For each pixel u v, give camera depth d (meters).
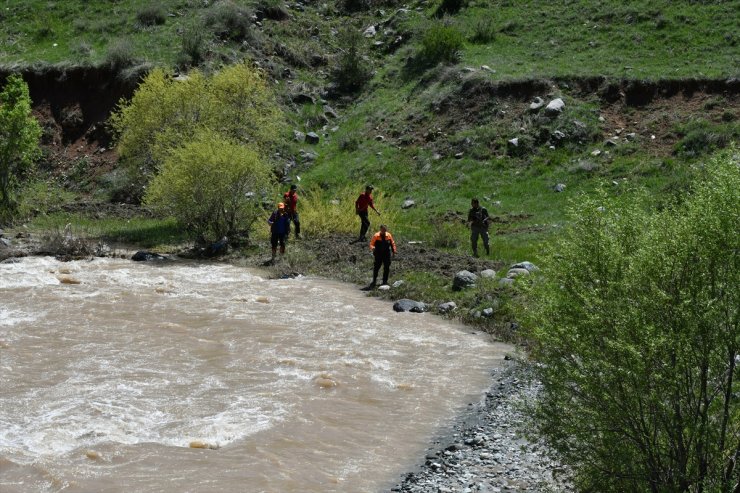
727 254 6.64
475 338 15.15
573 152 30.27
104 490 8.47
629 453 6.87
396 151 33.50
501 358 13.78
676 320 6.60
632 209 7.63
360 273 21.05
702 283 6.70
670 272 6.78
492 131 32.28
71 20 45.75
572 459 7.22
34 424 10.26
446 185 30.47
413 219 27.95
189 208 24.89
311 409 11.14
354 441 10.07
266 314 16.80
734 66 31.80
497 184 29.70
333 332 15.42
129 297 18.11
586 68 34.12
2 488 8.47
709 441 6.58
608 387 6.90
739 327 6.47
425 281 19.23
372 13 46.88
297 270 21.86
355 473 9.11
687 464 6.73
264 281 20.53
